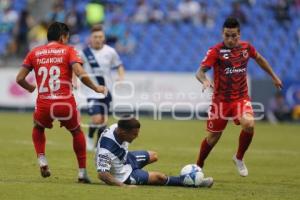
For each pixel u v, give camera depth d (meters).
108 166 31.59
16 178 34.66
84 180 33.16
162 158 46.75
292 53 96.75
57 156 45.75
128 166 32.47
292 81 81.12
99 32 50.56
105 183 32.62
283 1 101.12
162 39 97.75
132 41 96.06
